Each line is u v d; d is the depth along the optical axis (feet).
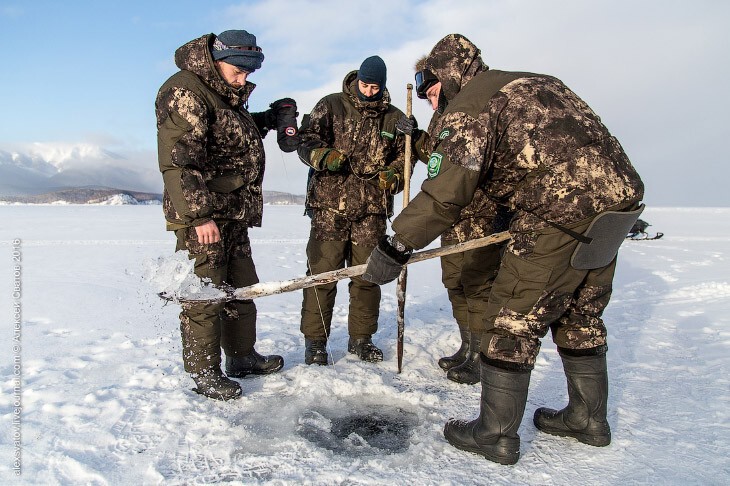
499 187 6.51
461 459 6.57
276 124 10.13
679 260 28.27
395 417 7.97
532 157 5.84
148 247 34.01
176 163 7.63
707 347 11.25
